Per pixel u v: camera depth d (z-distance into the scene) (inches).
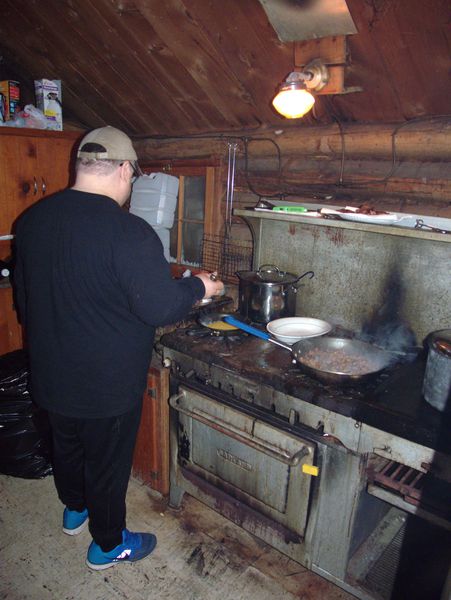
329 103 71.1
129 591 64.0
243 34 67.6
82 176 54.2
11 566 67.2
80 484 70.0
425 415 49.8
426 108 64.4
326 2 55.3
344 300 75.5
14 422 81.2
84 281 51.5
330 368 60.1
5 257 101.3
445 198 67.2
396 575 61.6
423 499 51.1
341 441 54.4
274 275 79.8
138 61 82.7
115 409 57.2
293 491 59.1
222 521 77.0
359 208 67.2
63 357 54.9
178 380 70.4
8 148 93.3
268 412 60.6
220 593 64.1
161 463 79.3
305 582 66.2
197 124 92.2
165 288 51.6
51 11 80.8
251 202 89.2
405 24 54.7
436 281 65.2
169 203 98.2
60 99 99.7
